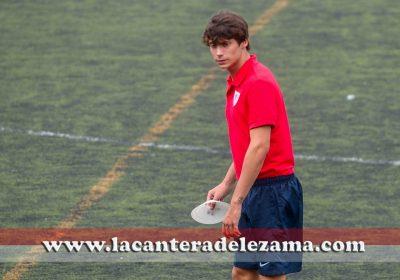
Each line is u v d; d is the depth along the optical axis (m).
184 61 34.09
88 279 18.30
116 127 27.72
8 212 21.67
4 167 24.62
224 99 30.30
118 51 35.22
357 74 32.59
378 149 25.91
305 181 23.64
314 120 28.33
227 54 14.80
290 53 34.84
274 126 14.77
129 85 31.59
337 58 34.28
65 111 29.09
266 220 15.30
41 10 40.16
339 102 29.89
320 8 40.25
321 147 26.08
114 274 18.55
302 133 27.20
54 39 36.53
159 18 38.97
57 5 40.81
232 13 14.91
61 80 32.09
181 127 27.77
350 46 35.56
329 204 22.17
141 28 37.75
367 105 29.58
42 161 25.05
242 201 14.73
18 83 31.75
